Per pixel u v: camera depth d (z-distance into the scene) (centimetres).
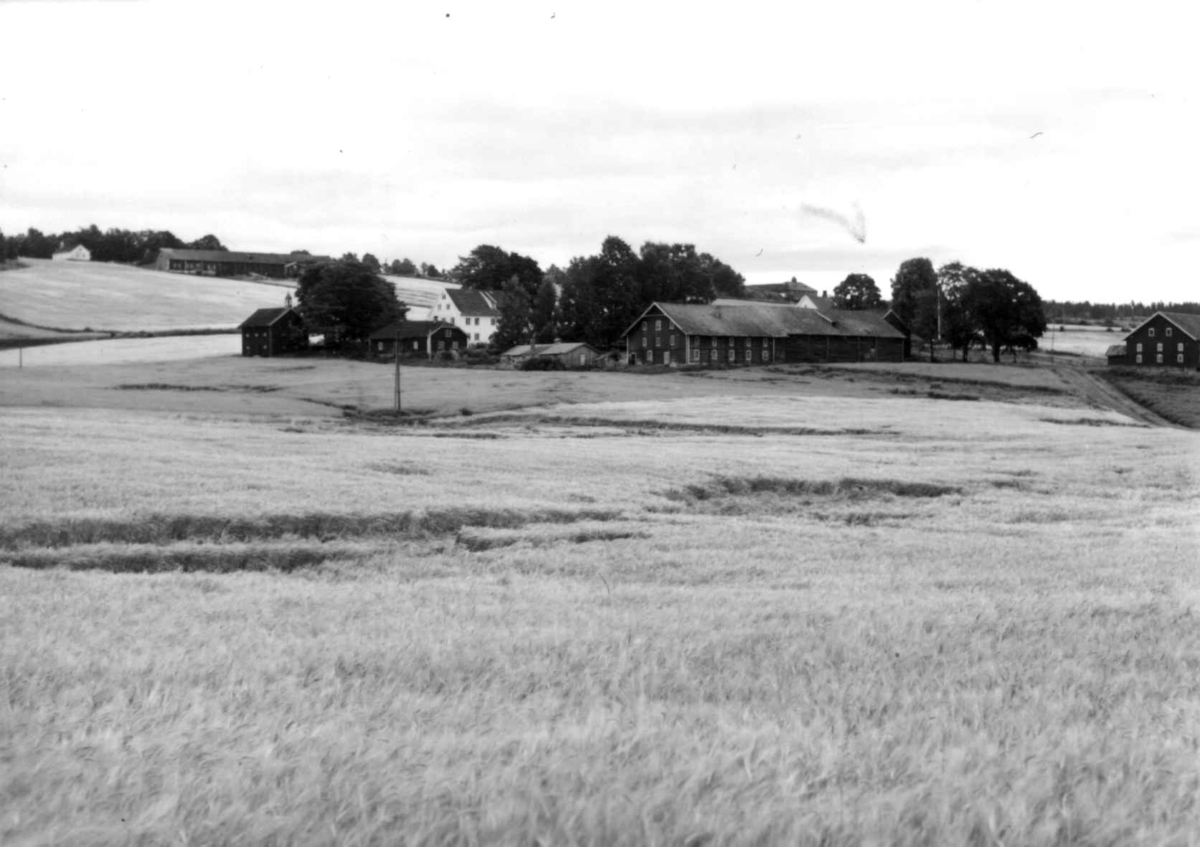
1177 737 1157
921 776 973
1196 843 850
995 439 7175
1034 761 1012
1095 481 5188
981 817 862
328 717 1223
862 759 1022
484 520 3656
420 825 826
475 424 8494
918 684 1443
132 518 3291
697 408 9181
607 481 4569
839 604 2205
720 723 1144
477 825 820
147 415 7975
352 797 882
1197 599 2333
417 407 9550
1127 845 841
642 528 3553
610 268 18812
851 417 8606
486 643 1725
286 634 1878
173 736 1061
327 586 2559
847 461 5594
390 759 999
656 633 1852
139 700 1260
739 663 1580
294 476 4238
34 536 3150
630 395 10575
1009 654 1680
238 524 3366
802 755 1009
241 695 1318
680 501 4375
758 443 6656
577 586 2559
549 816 838
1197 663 1658
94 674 1467
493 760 991
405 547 3262
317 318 17225
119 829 812
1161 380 12975
